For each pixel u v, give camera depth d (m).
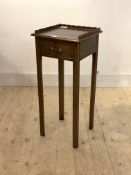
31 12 2.74
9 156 1.89
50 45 1.76
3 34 2.85
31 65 2.98
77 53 1.68
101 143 2.03
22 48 2.91
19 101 2.68
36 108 2.54
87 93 2.86
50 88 2.96
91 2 2.68
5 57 2.96
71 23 2.78
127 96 2.80
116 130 2.20
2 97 2.77
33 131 2.18
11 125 2.27
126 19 2.74
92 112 2.14
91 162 1.83
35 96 2.79
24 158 1.87
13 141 2.05
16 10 2.74
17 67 2.98
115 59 2.92
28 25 2.80
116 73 2.97
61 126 2.26
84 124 2.28
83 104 2.62
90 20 2.76
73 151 1.94
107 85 2.99
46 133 2.15
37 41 1.80
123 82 2.98
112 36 2.81
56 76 2.98
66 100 2.70
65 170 1.76
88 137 2.11
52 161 1.84
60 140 2.07
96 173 1.74
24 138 2.09
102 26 2.78
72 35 1.77
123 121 2.33
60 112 2.30
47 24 2.79
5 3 2.71
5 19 2.78
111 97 2.77
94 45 1.90
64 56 1.75
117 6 2.69
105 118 2.38
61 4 2.70
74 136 1.94
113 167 1.79
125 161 1.85
